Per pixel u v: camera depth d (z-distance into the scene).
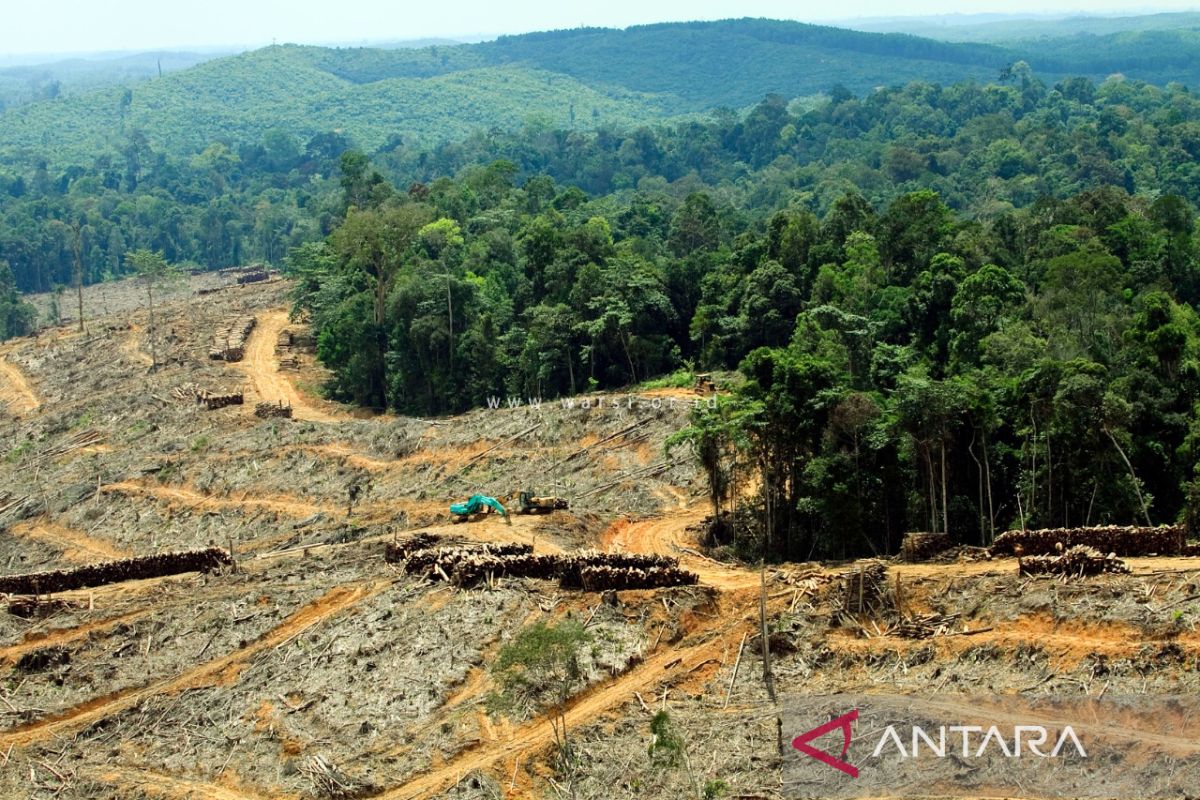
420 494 87.94
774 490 71.12
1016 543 59.69
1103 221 114.00
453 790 47.59
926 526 68.31
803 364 70.00
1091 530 58.78
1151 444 68.62
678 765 47.56
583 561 60.09
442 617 58.56
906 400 66.50
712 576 62.03
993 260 109.81
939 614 54.47
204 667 58.59
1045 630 51.97
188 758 51.66
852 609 55.22
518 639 50.59
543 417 96.00
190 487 99.12
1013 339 82.19
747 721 49.91
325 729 51.94
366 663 55.94
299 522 88.06
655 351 117.88
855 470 67.62
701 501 78.88
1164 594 51.84
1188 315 87.06
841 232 118.31
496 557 62.56
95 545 93.31
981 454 68.75
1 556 94.44
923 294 97.69
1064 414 66.44
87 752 53.06
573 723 50.94
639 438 89.25
